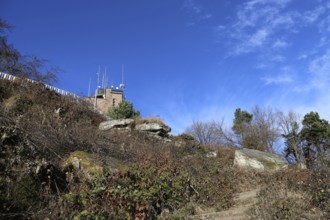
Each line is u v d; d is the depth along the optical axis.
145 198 7.21
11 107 10.53
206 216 7.77
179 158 12.95
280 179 12.02
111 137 12.22
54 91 14.32
